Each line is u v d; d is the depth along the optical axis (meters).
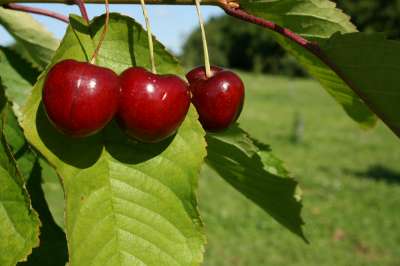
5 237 0.21
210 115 0.24
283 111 4.63
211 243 1.54
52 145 0.22
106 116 0.20
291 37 0.24
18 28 0.33
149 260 0.22
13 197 0.21
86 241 0.22
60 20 0.26
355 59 0.24
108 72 0.20
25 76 0.33
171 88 0.21
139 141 0.23
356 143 3.28
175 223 0.23
